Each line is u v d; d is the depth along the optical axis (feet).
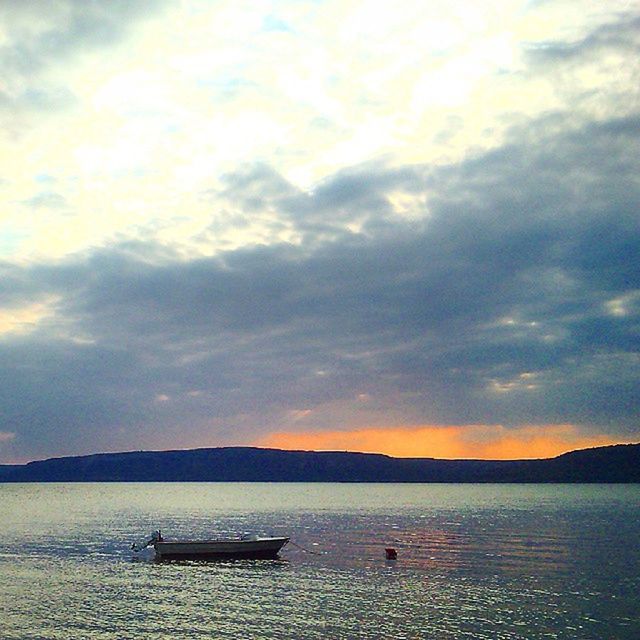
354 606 155.33
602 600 160.76
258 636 130.41
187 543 232.32
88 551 260.01
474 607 153.58
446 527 376.89
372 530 361.10
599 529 358.23
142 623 140.56
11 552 258.16
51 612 150.51
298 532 349.61
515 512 512.63
